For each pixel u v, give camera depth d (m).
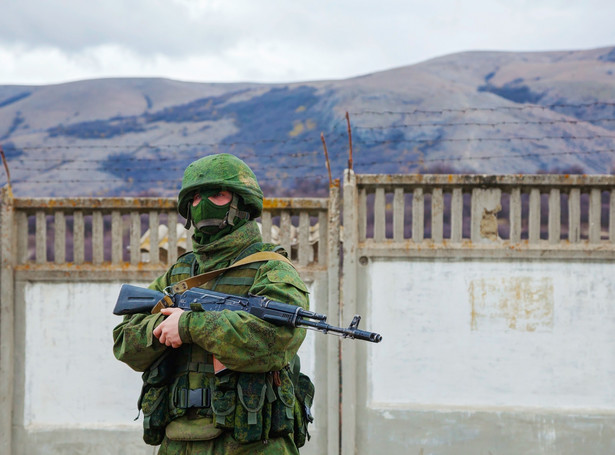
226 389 3.36
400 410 7.39
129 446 7.56
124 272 7.59
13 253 7.61
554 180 7.36
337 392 7.46
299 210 7.59
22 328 7.60
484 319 7.44
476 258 7.45
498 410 7.36
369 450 7.42
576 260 7.43
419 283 7.48
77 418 7.60
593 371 7.41
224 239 3.53
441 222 7.50
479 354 7.44
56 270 7.59
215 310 3.37
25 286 7.61
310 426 7.51
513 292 7.44
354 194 7.44
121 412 7.59
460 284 7.46
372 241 7.54
